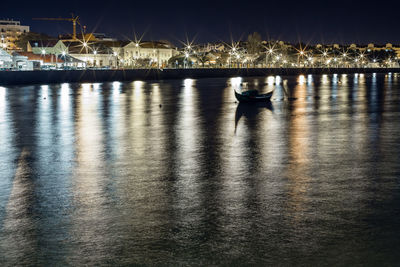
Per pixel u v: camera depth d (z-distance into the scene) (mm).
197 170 16531
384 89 75375
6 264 8320
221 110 42594
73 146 22688
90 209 11633
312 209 11445
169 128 29656
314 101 52281
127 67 135125
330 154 19672
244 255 8594
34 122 33812
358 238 9383
